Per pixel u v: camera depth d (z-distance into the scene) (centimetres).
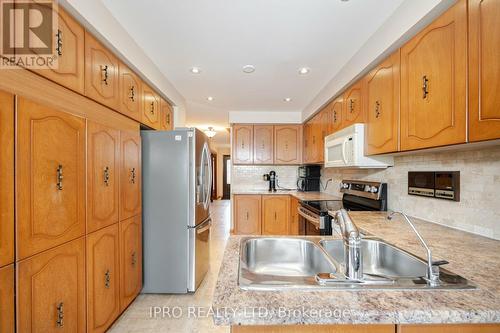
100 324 161
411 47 148
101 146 162
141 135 232
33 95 112
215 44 202
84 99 147
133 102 204
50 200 120
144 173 233
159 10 159
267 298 71
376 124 189
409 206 196
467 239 132
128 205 200
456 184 153
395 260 120
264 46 205
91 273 152
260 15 164
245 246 126
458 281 81
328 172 391
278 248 135
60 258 127
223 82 287
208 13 162
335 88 264
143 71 211
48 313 119
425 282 81
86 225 148
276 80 281
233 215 414
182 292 233
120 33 173
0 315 96
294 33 185
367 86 204
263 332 70
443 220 164
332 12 161
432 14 127
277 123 437
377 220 181
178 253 233
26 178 107
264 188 466
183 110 348
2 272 97
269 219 411
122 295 191
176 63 236
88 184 149
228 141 875
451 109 118
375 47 180
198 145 245
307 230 279
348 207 252
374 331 69
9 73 102
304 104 388
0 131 96
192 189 233
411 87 148
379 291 76
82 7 134
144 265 233
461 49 112
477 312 65
